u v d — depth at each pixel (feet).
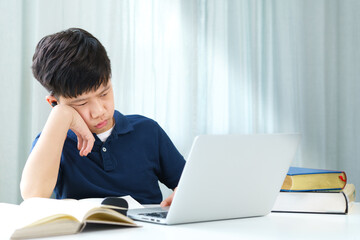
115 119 3.92
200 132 7.33
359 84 8.12
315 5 8.00
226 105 7.50
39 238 1.86
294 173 2.85
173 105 7.07
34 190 2.95
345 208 2.80
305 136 7.98
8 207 2.28
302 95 7.99
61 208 2.13
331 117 8.11
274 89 7.83
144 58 6.82
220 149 2.25
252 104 7.64
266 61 7.80
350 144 8.12
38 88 5.83
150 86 6.84
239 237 2.01
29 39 5.96
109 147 3.78
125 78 6.63
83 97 3.18
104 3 6.48
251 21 7.69
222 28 7.50
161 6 6.97
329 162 8.08
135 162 3.89
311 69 8.02
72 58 3.08
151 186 3.96
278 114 7.84
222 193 2.37
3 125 5.69
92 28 6.40
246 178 2.44
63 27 6.17
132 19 6.73
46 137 3.07
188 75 7.13
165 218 2.30
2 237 1.81
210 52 7.43
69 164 3.67
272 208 2.82
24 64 5.93
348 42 8.13
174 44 7.08
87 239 1.86
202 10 7.43
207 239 1.94
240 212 2.55
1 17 5.70
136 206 2.85
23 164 5.92
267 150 2.48
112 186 3.76
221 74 7.49
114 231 2.04
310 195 2.84
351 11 8.12
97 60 3.16
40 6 5.90
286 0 7.88
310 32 8.00
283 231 2.18
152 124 4.19
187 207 2.25
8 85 5.72
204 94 7.36
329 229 2.25
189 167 2.16
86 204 2.18
